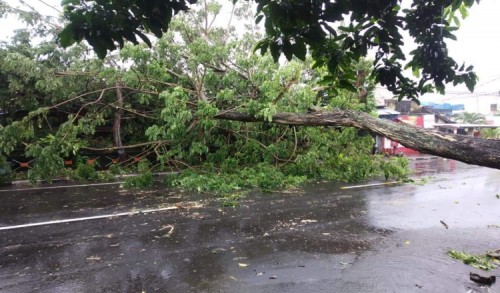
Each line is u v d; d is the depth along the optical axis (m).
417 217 6.79
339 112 4.82
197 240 5.30
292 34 2.11
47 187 10.05
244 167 11.38
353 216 6.81
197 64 9.26
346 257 4.66
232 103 9.66
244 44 9.87
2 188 9.91
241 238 5.41
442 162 20.47
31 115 9.60
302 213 6.99
